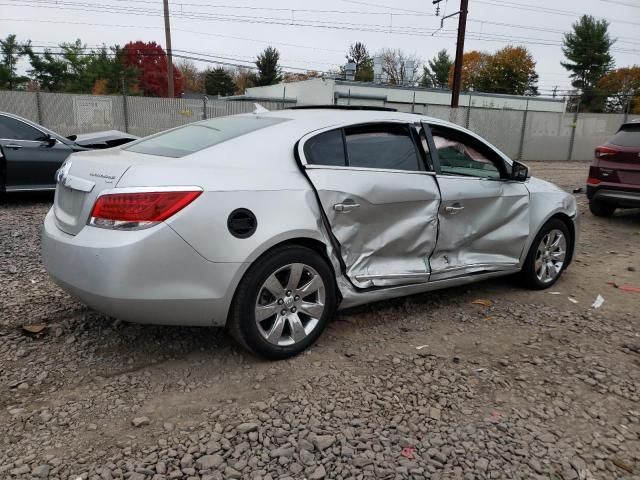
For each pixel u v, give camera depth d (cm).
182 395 302
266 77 6494
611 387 330
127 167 303
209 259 301
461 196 424
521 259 485
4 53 4341
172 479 235
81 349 350
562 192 526
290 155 347
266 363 340
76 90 4528
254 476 239
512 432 279
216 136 360
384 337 388
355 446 262
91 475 235
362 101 3083
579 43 5750
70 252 302
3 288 452
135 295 288
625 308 473
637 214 966
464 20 2195
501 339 395
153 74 6084
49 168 854
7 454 247
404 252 397
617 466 258
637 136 819
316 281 346
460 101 3475
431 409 296
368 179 370
